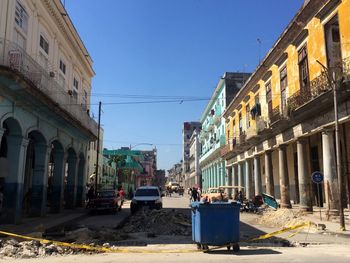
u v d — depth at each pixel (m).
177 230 16.17
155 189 27.91
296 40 23.78
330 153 19.20
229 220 10.61
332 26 19.95
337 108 16.66
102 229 16.61
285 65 26.48
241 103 40.09
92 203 26.81
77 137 30.50
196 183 88.88
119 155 74.81
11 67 15.16
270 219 20.20
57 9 23.91
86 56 33.88
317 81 19.53
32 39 20.33
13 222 17.77
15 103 17.25
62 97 22.84
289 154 30.25
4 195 17.80
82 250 10.90
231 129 46.72
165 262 8.91
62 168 26.61
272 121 26.84
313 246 12.05
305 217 19.97
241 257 9.58
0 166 17.98
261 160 37.12
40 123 21.12
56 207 26.30
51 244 11.45
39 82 18.39
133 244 12.44
